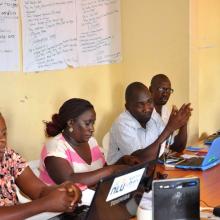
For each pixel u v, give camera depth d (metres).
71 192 1.56
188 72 3.34
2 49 2.72
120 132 2.56
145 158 2.38
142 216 1.47
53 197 1.51
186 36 3.31
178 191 1.43
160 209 1.41
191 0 3.28
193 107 3.42
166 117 2.98
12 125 2.80
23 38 2.84
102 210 1.38
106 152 2.91
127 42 3.59
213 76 4.23
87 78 3.35
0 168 1.75
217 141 2.41
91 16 3.34
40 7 2.94
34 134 2.96
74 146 2.10
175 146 2.82
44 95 3.01
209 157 2.39
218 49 4.32
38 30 2.94
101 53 3.45
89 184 1.95
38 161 2.51
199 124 3.96
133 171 1.45
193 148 2.92
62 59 3.13
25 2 2.84
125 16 3.57
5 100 2.75
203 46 3.96
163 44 3.42
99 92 3.47
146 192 1.57
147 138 2.63
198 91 3.61
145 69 3.53
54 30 3.05
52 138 2.10
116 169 2.00
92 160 2.20
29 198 1.91
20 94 2.85
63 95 3.16
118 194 1.42
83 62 3.30
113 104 3.60
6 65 2.75
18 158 1.83
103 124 3.52
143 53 3.53
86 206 1.62
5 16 2.72
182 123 2.47
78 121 2.04
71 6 3.17
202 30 3.92
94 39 3.38
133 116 2.59
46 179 2.04
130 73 3.62
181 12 3.30
